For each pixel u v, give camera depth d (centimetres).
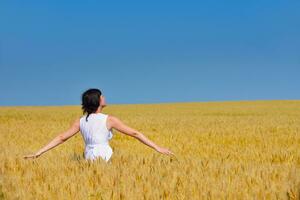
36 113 4581
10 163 708
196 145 1434
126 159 745
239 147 1362
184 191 515
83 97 708
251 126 2344
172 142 1595
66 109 6203
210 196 495
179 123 2703
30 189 540
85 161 675
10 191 534
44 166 676
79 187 534
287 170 640
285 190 505
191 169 654
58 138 706
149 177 575
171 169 643
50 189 534
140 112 5206
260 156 1048
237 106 6950
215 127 2297
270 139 1636
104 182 560
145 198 492
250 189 525
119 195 500
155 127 2350
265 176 593
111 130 717
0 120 3281
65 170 651
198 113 4822
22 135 1850
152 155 827
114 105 8012
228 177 598
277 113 4681
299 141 1582
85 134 709
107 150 708
